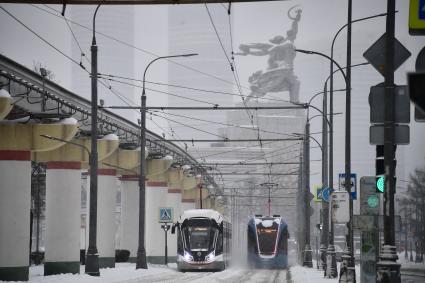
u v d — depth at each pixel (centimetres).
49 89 6819
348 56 5612
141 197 8388
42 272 7775
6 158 6125
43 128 6162
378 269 2825
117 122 9550
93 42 6556
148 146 11319
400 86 2877
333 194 4528
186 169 12681
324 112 9294
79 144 6769
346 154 5338
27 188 6209
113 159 9269
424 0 1984
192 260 9175
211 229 9325
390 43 2900
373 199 3419
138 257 8394
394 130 2856
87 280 6106
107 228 9231
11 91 5975
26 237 6188
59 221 7188
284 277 7581
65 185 7206
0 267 6100
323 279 6981
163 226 10862
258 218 10881
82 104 7938
